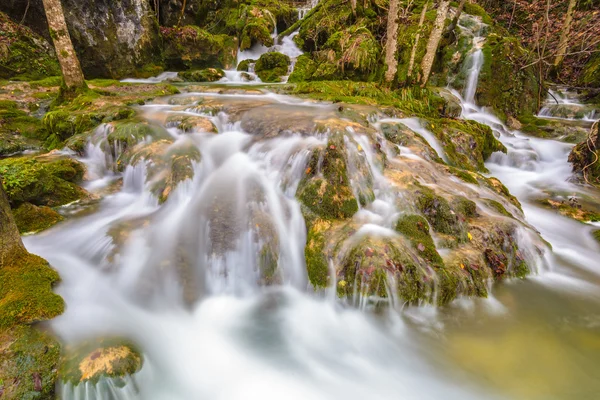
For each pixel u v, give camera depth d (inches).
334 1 688.4
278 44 724.7
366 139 221.8
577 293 166.7
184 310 142.8
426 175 217.3
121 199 213.8
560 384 121.1
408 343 136.3
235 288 154.9
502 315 148.9
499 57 482.6
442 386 122.3
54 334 111.4
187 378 120.6
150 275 150.5
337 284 146.7
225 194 191.0
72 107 313.3
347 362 130.8
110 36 517.3
